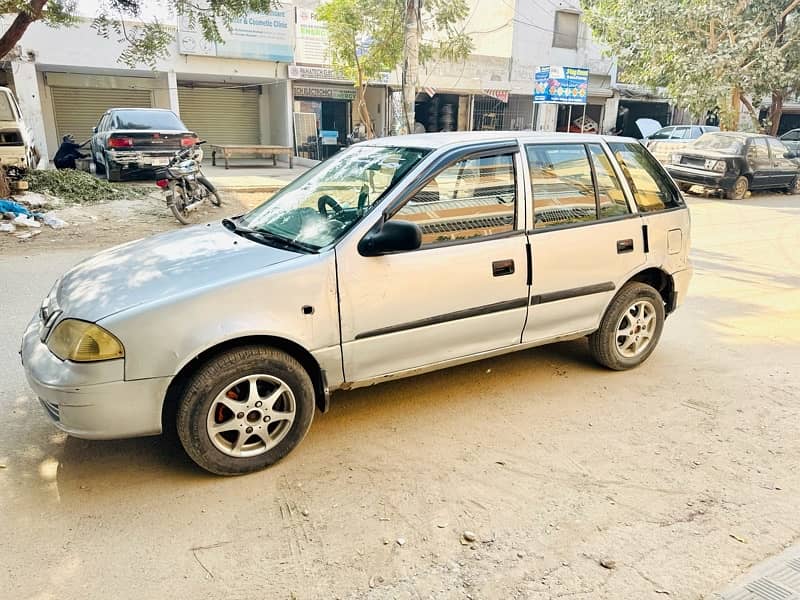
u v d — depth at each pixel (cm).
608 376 443
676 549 260
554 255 386
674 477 315
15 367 425
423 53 1764
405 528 271
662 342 518
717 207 1365
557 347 500
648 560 252
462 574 244
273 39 2000
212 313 286
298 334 305
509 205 371
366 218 325
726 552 258
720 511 287
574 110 2803
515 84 2514
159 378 280
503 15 2455
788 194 1639
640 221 430
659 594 233
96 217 999
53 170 1192
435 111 2570
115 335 272
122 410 279
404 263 332
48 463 317
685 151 1545
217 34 1077
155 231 929
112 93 2061
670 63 1838
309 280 306
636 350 454
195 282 294
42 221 923
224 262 314
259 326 293
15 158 1083
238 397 303
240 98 2291
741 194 1491
